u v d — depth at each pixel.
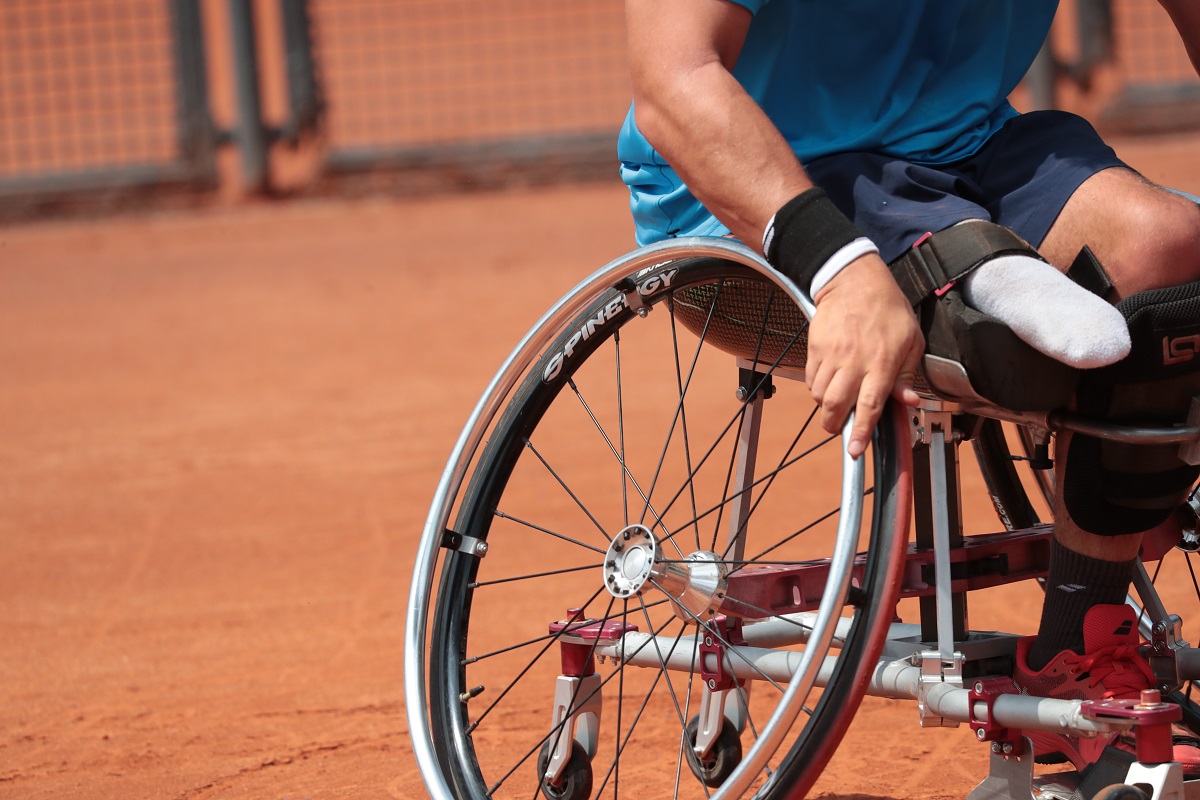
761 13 5.56
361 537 11.55
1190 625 8.40
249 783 6.96
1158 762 4.71
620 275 5.76
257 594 10.21
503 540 11.11
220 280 27.42
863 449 4.63
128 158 47.03
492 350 19.34
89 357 20.81
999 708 5.00
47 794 6.94
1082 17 38.69
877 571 4.70
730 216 5.05
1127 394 4.84
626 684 8.16
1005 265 4.82
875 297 4.69
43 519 12.70
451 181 38.97
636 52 5.17
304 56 39.06
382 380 17.97
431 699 5.84
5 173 45.78
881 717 7.54
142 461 14.68
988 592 9.28
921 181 5.39
